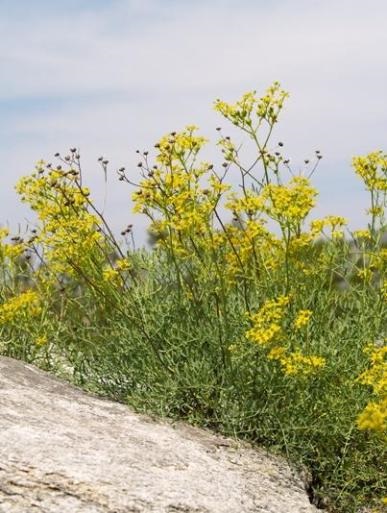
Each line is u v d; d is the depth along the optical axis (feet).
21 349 17.44
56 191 16.76
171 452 13.21
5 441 11.67
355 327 16.39
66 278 18.52
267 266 16.98
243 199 15.62
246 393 15.65
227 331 15.81
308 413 15.34
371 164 16.56
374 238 16.83
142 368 16.63
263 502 12.59
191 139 15.67
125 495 11.11
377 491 15.19
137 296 16.70
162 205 15.75
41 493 10.68
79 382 17.02
